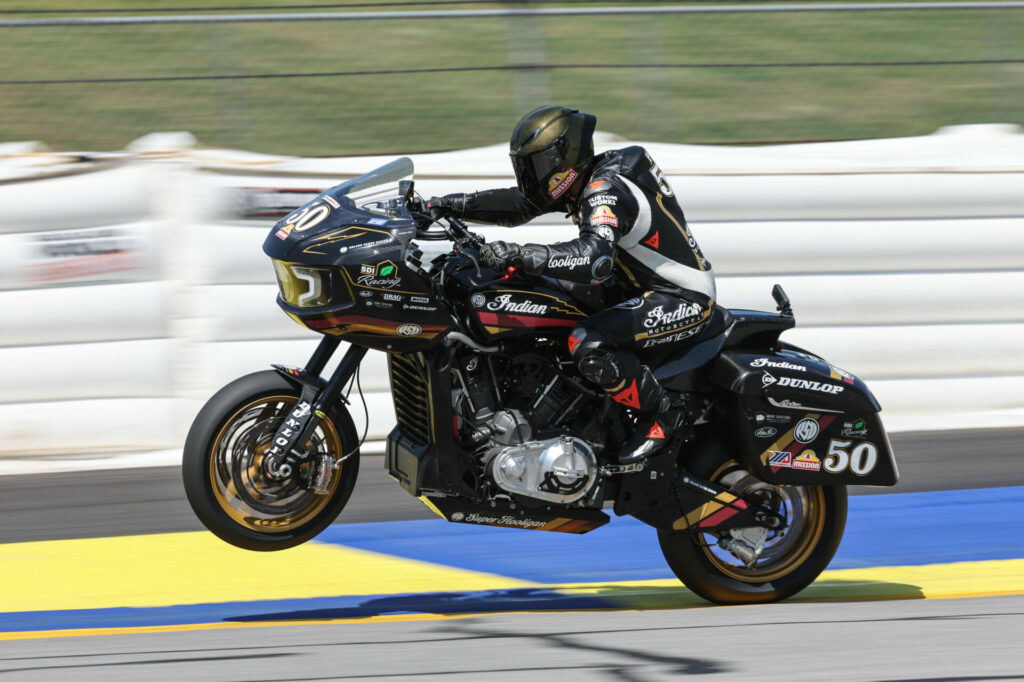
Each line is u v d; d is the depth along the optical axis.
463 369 15.06
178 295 23.31
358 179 15.30
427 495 14.95
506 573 17.89
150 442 23.38
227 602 16.27
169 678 12.12
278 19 26.83
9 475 22.78
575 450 15.21
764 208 25.55
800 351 17.25
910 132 31.53
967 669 12.60
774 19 33.19
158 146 24.88
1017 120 32.03
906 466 24.03
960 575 18.08
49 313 22.83
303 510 15.11
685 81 31.03
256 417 15.07
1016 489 22.67
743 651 13.30
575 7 30.09
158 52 30.78
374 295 14.47
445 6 32.56
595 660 12.83
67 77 29.98
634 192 15.55
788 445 16.34
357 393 24.41
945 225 26.31
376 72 28.47
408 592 16.81
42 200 22.70
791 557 16.88
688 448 16.73
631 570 18.12
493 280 15.10
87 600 16.34
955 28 32.75
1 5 34.72
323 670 12.44
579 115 15.77
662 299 15.79
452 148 29.53
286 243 14.47
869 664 12.77
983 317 26.62
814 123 31.48
